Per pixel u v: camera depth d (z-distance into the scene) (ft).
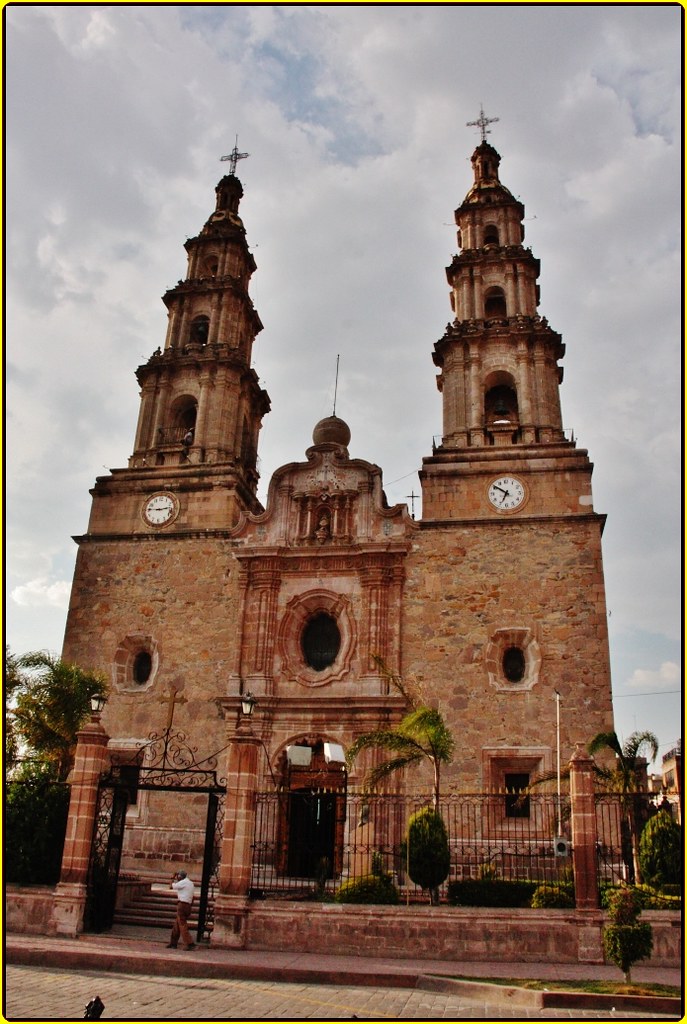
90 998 47.70
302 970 56.24
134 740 108.27
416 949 63.10
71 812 71.87
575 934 62.28
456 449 116.06
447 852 73.56
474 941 62.85
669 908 66.49
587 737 96.17
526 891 72.18
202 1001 48.16
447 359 126.21
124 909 79.15
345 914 65.00
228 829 68.39
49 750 88.28
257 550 113.50
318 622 112.06
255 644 109.50
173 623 114.32
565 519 107.34
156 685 111.14
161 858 101.71
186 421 139.33
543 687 99.45
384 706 101.04
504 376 125.59
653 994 49.67
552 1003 48.88
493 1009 47.67
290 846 99.25
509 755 96.84
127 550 120.26
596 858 65.21
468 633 103.86
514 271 131.34
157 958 58.54
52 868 74.38
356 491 114.73
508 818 94.22
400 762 81.82
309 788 101.71
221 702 107.96
